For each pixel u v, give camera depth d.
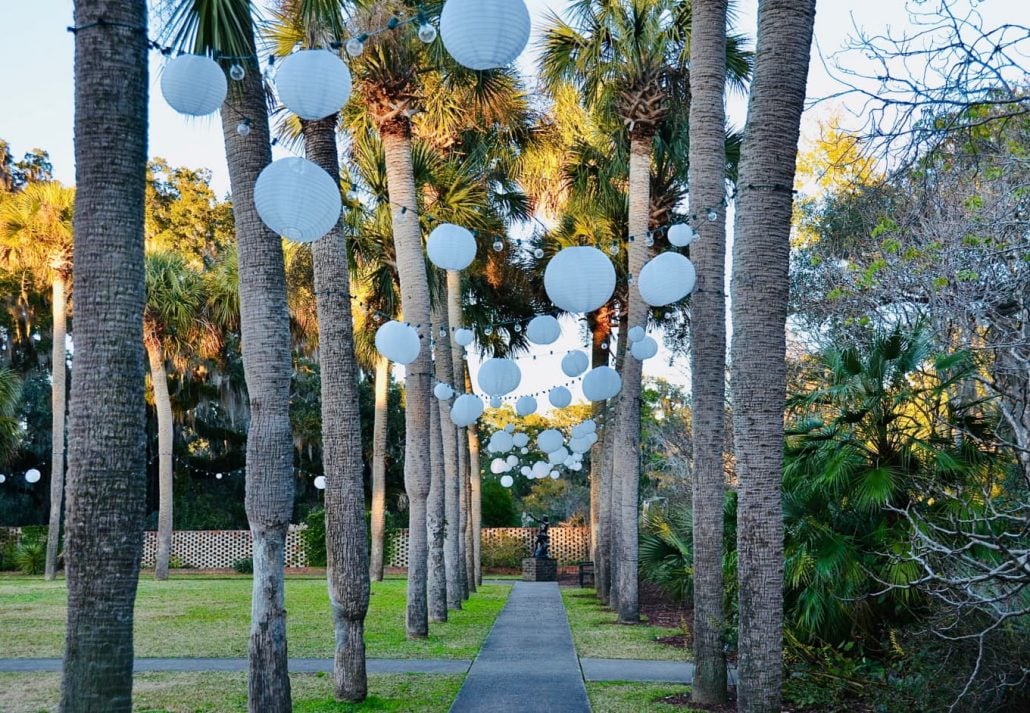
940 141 6.94
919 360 9.45
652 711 8.10
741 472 6.64
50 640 12.28
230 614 15.88
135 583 4.55
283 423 7.36
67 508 4.55
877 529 9.01
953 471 8.92
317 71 5.02
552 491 39.06
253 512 7.23
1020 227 8.79
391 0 11.55
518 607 18.30
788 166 6.69
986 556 7.58
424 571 13.34
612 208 18.47
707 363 9.10
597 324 21.58
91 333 4.57
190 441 35.12
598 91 15.90
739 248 6.73
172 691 8.78
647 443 31.16
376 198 16.77
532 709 8.14
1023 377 8.31
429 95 15.82
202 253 37.75
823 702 7.90
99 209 4.64
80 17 4.73
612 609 17.56
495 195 21.25
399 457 35.47
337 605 8.59
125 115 4.71
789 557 8.98
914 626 8.16
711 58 9.48
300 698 8.59
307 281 21.86
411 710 8.09
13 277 29.30
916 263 9.91
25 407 32.50
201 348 26.78
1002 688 6.95
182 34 6.82
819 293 14.66
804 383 15.30
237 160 7.40
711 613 8.54
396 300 18.72
